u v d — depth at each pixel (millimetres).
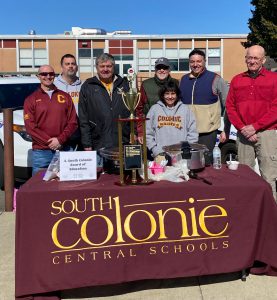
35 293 2910
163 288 3164
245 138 4195
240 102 4098
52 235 2949
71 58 5004
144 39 34156
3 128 5484
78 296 3076
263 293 3072
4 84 6578
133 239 3000
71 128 4371
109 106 4211
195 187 3068
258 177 3334
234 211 3084
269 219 3135
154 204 3041
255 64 3973
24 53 34156
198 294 3076
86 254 2959
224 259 3047
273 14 24203
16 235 2959
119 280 2957
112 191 3027
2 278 3400
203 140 4594
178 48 34406
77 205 3000
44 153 4309
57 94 4348
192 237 3041
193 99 4562
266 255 3170
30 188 3055
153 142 4062
